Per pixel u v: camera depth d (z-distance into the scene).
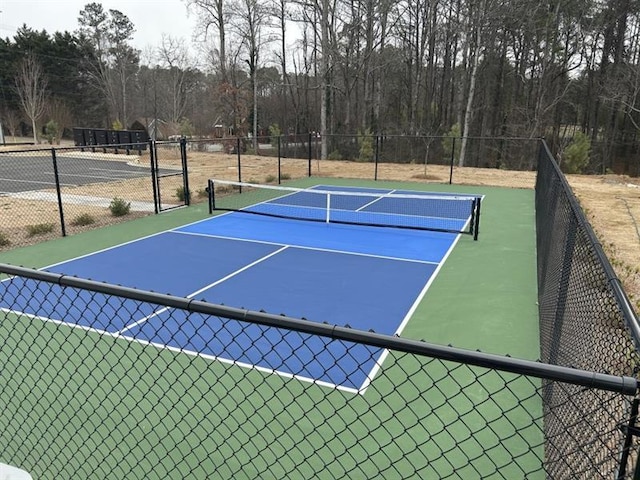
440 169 24.58
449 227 12.44
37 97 47.97
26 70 49.34
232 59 36.88
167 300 2.09
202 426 3.88
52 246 10.34
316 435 3.98
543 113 33.53
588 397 2.41
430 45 37.84
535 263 9.30
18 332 5.84
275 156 31.17
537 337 6.11
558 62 34.84
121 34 61.06
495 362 1.56
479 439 3.97
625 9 33.81
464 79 34.97
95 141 32.72
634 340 1.75
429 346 1.65
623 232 11.29
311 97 44.12
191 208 14.64
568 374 1.47
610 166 37.53
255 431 4.01
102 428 4.03
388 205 15.66
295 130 41.31
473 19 30.78
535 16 32.56
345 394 4.64
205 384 4.76
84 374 4.89
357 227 12.47
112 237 11.14
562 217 4.77
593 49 35.19
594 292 2.80
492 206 15.12
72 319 6.24
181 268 8.91
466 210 14.69
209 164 26.38
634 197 16.28
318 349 5.60
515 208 14.76
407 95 41.50
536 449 3.82
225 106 34.94
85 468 3.54
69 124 55.09
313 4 31.66
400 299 7.43
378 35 36.31
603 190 17.97
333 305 7.20
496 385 4.79
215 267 9.00
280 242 10.84
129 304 6.84
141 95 59.25
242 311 1.94
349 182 20.14
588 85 36.47
